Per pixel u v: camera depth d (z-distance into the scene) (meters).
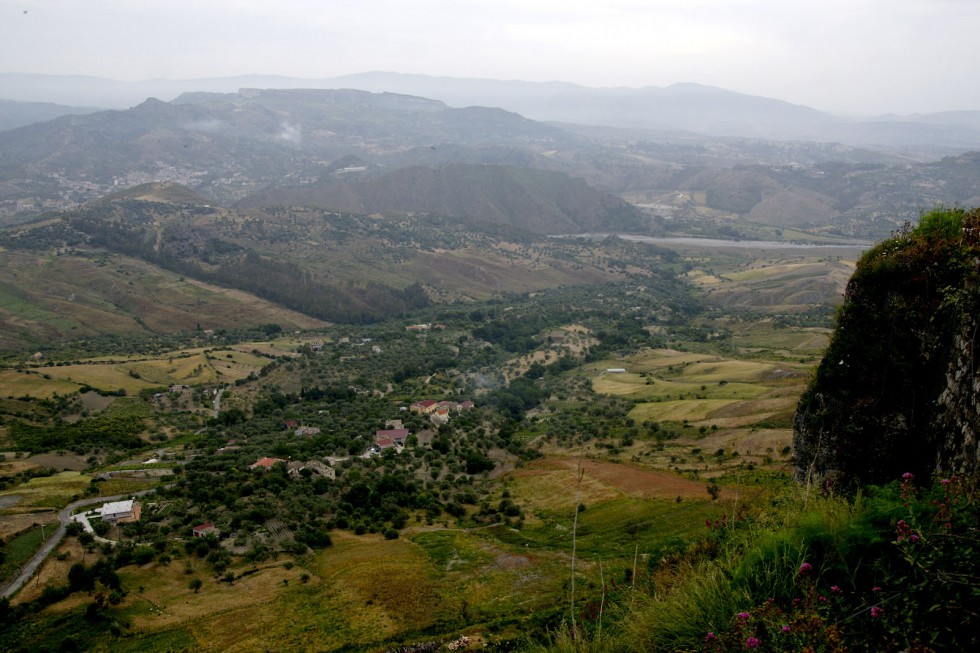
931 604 7.11
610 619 12.16
